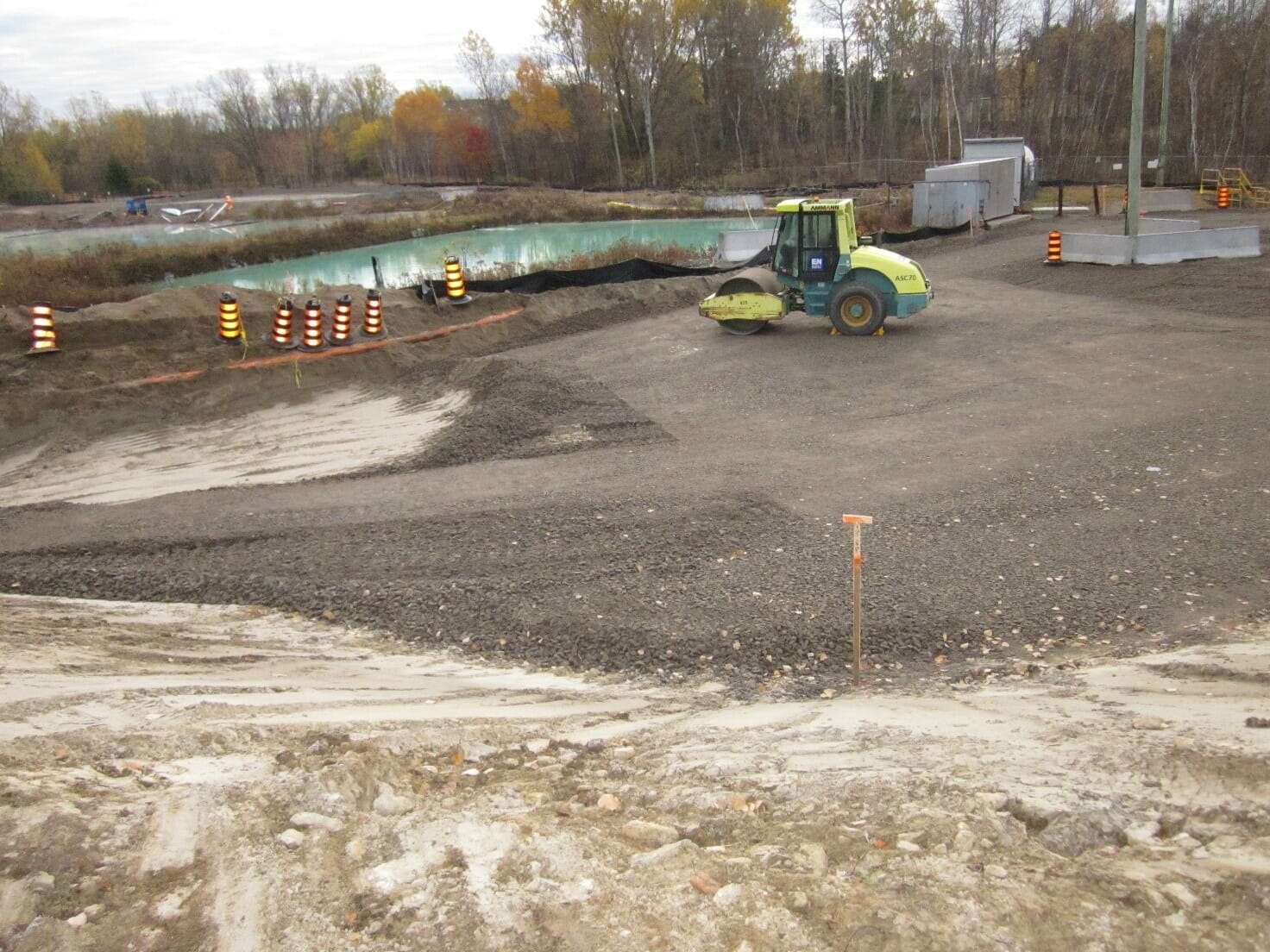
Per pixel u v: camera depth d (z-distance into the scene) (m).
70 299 24.70
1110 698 6.45
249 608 9.27
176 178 84.69
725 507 10.76
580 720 6.71
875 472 11.65
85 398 15.91
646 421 14.34
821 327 19.75
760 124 74.50
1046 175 53.88
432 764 5.70
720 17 74.25
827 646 7.86
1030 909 3.65
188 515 11.74
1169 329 17.44
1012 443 12.29
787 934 3.61
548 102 72.38
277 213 53.19
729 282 19.42
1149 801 4.60
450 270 21.33
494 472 12.66
